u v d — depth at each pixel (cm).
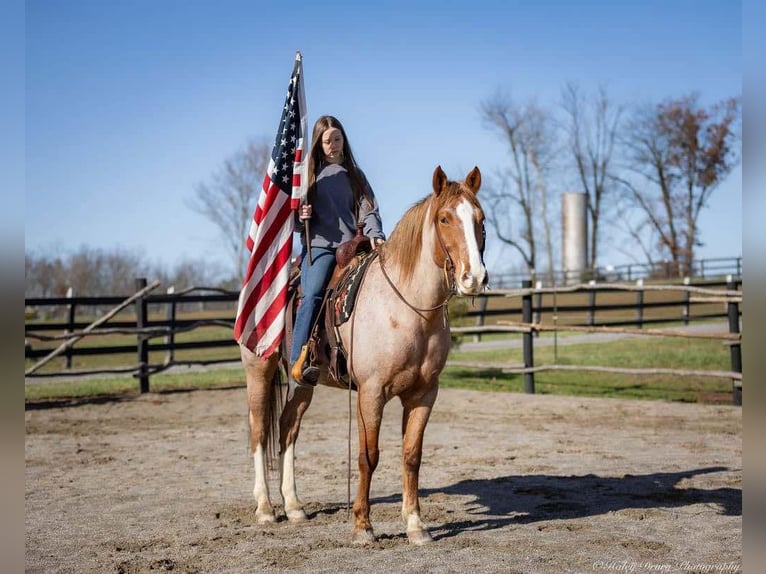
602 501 569
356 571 403
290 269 571
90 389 1423
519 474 677
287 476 545
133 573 407
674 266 4384
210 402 1261
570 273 4431
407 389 465
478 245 423
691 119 5022
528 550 439
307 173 529
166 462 768
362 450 464
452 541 462
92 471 722
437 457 770
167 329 1372
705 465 710
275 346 532
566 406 1136
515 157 5009
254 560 428
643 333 1162
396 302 454
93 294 4594
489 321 2684
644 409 1091
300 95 570
